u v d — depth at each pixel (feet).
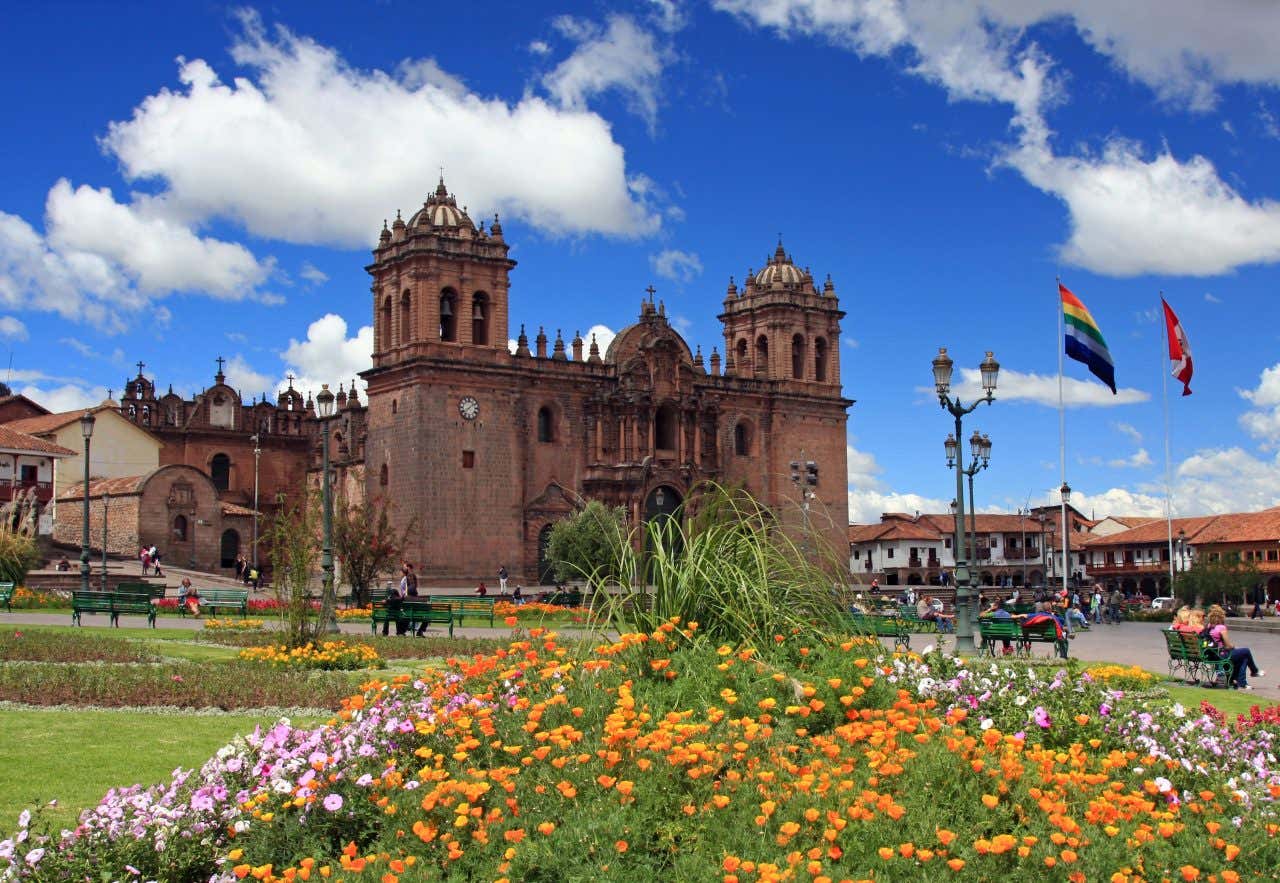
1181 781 44.93
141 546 299.58
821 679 48.80
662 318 340.80
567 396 324.80
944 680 57.98
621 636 55.26
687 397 340.39
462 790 38.01
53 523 308.40
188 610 189.47
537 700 48.75
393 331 313.12
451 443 302.45
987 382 134.72
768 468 362.74
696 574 56.24
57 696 80.79
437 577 295.48
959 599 133.90
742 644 54.60
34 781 55.36
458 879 33.88
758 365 375.45
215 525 313.12
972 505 183.21
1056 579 523.29
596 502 273.13
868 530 537.24
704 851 34.88
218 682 89.45
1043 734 50.26
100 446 343.67
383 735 46.39
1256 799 43.11
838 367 380.17
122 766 59.16
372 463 314.76
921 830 35.01
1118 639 187.62
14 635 125.29
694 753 38.99
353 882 34.65
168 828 40.16
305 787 40.91
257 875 36.04
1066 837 34.19
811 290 377.91
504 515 308.81
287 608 112.27
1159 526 485.56
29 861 37.60
